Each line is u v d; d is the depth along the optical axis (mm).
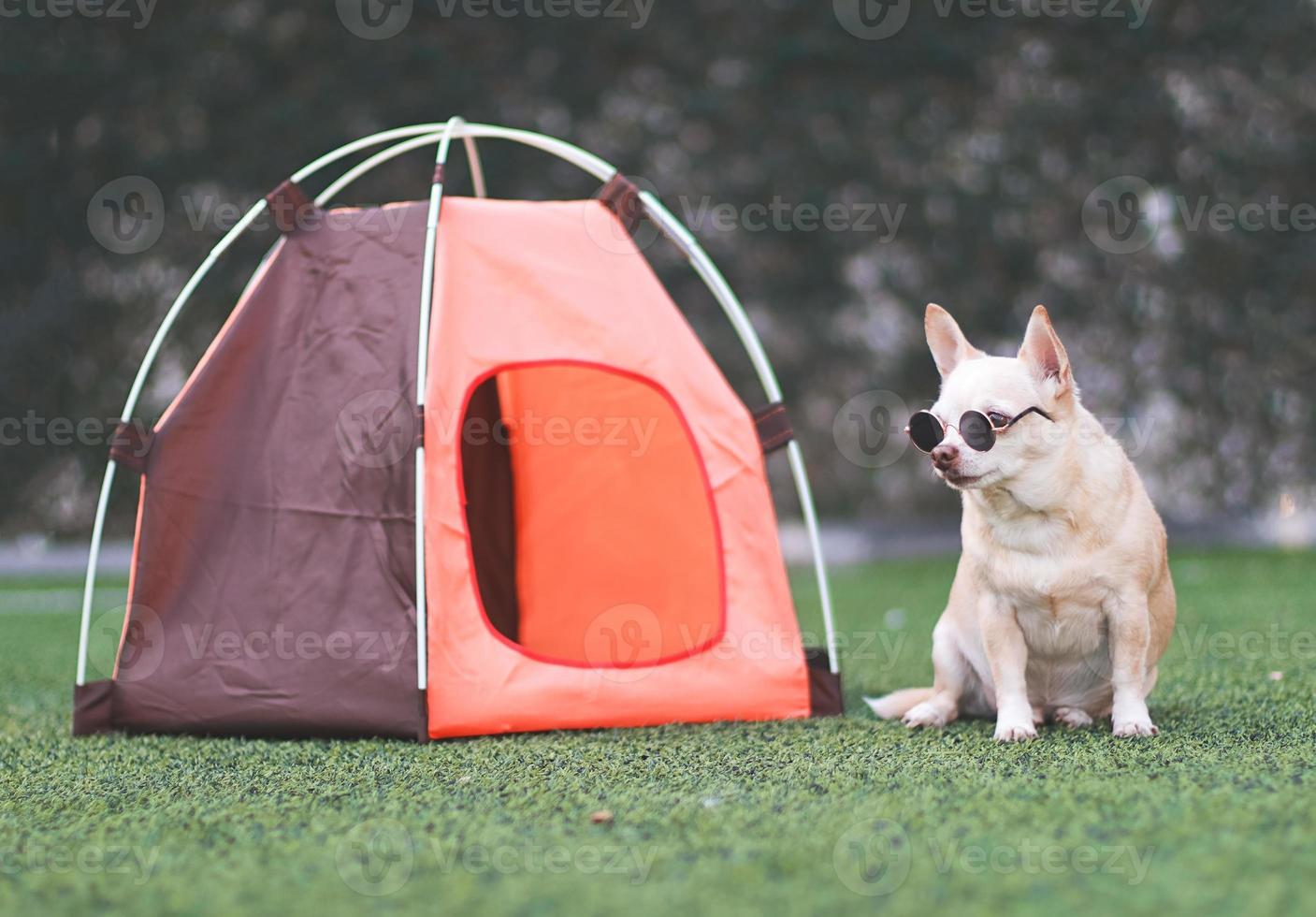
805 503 4348
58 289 11992
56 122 11906
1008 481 3439
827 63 12078
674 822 2572
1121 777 2865
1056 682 3748
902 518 13508
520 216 4367
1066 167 12352
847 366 12625
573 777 3111
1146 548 3514
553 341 4160
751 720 4055
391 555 3857
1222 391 12648
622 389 5285
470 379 4047
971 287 12234
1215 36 12297
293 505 4000
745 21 12078
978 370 3512
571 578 5410
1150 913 1909
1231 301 12477
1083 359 12734
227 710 3873
